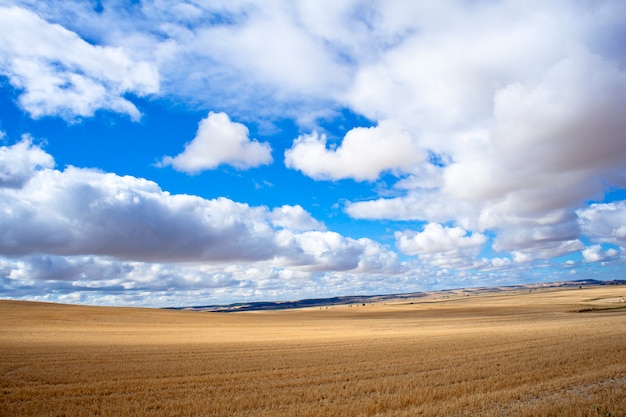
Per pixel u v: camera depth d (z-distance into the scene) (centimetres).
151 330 5797
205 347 3509
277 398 1575
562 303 11850
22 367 2386
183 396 1650
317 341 3972
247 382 1917
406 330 5544
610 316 6378
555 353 2469
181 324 7331
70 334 4875
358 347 3312
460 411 1318
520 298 16450
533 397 1474
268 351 3170
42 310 8131
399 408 1381
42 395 1689
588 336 3347
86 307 9188
